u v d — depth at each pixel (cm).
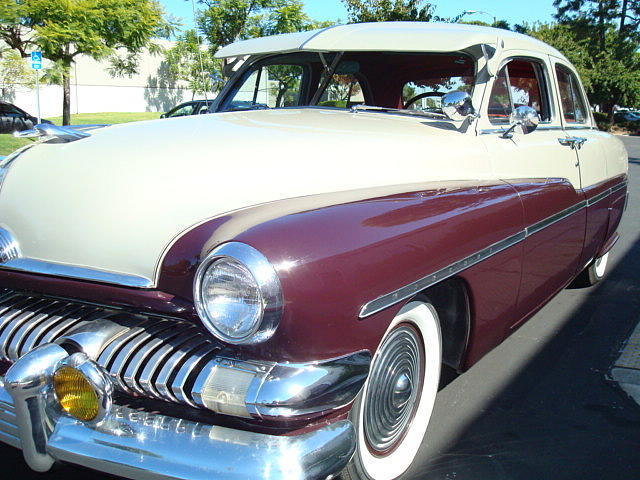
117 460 173
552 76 374
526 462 265
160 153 225
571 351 391
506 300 282
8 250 220
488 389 336
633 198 1101
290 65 388
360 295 184
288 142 239
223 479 165
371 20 1789
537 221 299
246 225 183
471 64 322
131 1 2058
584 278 516
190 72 3406
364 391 208
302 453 170
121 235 202
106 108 3881
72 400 180
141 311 196
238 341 169
